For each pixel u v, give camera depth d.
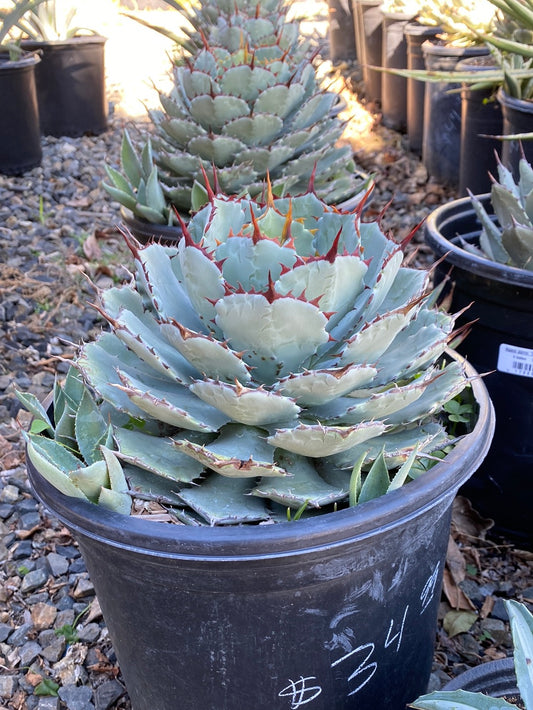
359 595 0.97
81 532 0.93
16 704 1.45
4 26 2.67
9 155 3.89
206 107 1.95
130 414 1.03
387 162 4.14
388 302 1.14
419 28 3.90
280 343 0.96
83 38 4.43
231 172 1.92
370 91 5.13
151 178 1.97
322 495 0.96
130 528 0.90
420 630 1.12
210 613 0.94
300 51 2.34
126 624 1.04
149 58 6.26
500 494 1.73
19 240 3.18
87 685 1.47
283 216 1.08
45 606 1.62
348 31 6.09
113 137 4.61
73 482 0.94
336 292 0.98
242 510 0.95
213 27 2.16
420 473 1.06
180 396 1.06
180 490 1.00
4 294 2.76
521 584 1.67
